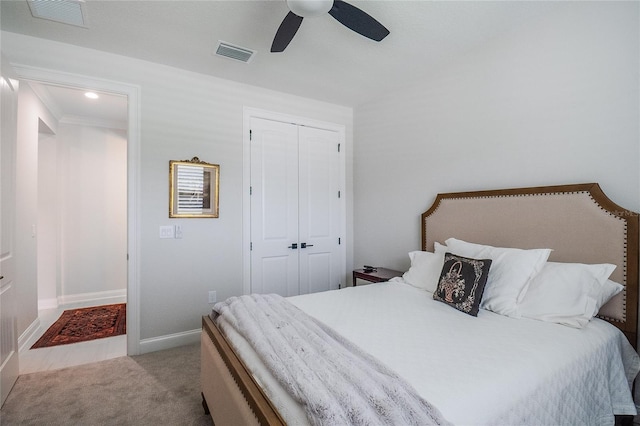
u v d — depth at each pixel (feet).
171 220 9.22
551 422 3.80
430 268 7.89
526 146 7.25
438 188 9.34
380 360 3.93
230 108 10.17
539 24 7.00
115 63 8.48
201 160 9.65
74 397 6.61
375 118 11.69
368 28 5.96
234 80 10.13
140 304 8.79
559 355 4.23
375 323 5.35
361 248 12.41
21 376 7.47
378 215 11.59
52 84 7.86
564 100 6.61
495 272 6.29
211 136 9.83
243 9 6.59
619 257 5.72
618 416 5.48
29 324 10.00
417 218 10.03
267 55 8.50
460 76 8.68
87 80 8.14
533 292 5.80
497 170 7.82
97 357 8.59
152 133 8.95
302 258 11.69
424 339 4.63
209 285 9.80
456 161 8.80
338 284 12.51
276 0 6.31
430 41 7.88
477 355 4.08
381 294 7.30
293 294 11.46
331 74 9.68
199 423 5.80
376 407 2.85
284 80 10.12
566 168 6.59
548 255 6.08
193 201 9.53
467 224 8.26
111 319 11.78
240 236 10.36
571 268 5.74
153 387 7.02
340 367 3.51
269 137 10.97
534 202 6.91
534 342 4.52
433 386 3.33
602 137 6.09
